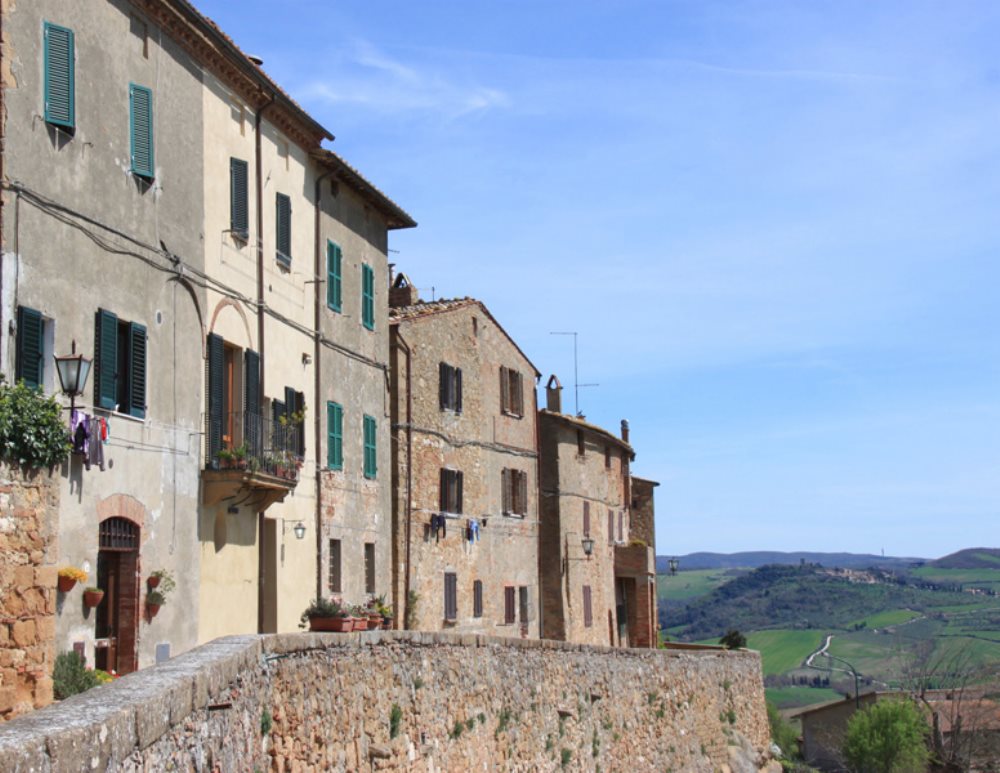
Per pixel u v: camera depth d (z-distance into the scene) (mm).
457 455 41219
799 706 132625
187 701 9828
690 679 40375
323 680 15109
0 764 6477
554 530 50188
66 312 19000
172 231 22672
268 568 27141
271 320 27359
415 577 37219
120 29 21062
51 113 18750
